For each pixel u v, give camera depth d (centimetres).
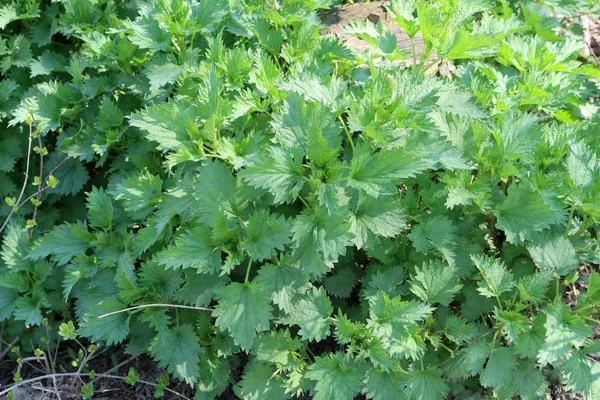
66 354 90
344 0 111
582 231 79
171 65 83
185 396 82
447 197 74
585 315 75
